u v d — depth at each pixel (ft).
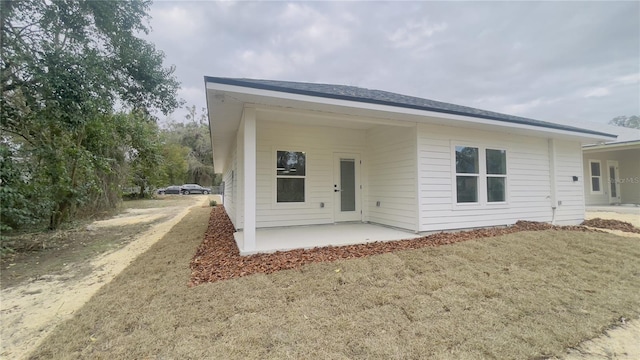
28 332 8.55
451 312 9.02
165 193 104.01
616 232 21.85
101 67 21.79
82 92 19.79
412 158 20.85
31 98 19.88
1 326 8.92
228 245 18.20
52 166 23.25
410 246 16.39
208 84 12.93
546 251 15.49
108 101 24.09
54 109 19.27
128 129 42.22
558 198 26.71
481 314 8.90
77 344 7.55
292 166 24.88
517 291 10.65
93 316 9.00
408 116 18.43
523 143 25.16
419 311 9.05
